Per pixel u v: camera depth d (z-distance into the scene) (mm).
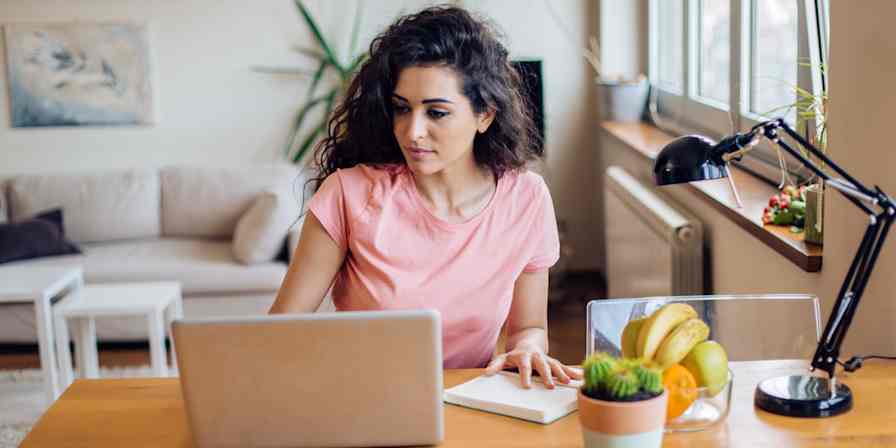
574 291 5996
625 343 1776
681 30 4820
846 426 1690
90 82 6004
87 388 1978
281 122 6121
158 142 6105
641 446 1472
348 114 2125
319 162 2240
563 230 5836
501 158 2115
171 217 5566
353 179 2127
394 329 1584
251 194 5547
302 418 1616
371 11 6027
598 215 6180
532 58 6031
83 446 1724
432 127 1970
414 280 2102
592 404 1476
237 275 5027
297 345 1586
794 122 3213
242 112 6105
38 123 6020
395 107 2012
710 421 1670
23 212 5531
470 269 2113
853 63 2201
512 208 2143
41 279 4395
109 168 6098
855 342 2277
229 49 6051
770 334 1960
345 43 6059
